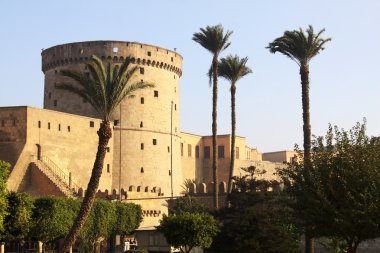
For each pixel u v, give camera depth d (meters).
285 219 45.31
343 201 32.72
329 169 33.66
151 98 101.25
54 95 99.88
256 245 47.09
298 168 35.62
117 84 41.22
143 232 58.84
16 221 45.53
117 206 65.94
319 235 34.50
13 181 75.19
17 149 77.31
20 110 78.38
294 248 48.44
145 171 99.06
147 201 91.38
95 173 40.50
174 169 105.44
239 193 49.81
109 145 95.81
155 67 101.94
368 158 32.88
